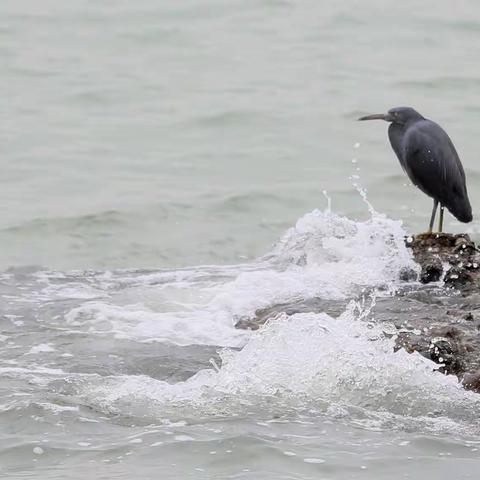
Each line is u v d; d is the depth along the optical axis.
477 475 7.98
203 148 21.97
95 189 19.53
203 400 9.44
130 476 8.00
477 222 17.47
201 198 19.02
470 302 11.36
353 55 28.47
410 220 17.77
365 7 32.66
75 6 32.75
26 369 10.30
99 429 8.89
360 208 18.52
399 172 20.25
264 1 33.06
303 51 28.83
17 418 9.09
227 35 30.27
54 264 15.83
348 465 8.16
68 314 12.10
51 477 7.99
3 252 16.56
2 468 8.19
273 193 19.30
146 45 29.41
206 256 16.27
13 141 22.16
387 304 11.44
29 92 25.59
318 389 9.50
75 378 10.02
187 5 32.81
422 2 33.12
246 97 25.09
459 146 21.61
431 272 12.36
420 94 25.33
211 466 8.16
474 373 9.64
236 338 11.21
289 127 23.11
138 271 14.59
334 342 9.91
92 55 28.59
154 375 10.16
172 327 11.55
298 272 12.85
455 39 29.91
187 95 25.33
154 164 21.00
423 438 8.63
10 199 19.02
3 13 32.03
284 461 8.22
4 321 11.94
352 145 21.97
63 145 22.02
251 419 9.02
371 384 9.48
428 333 10.30
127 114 24.09
